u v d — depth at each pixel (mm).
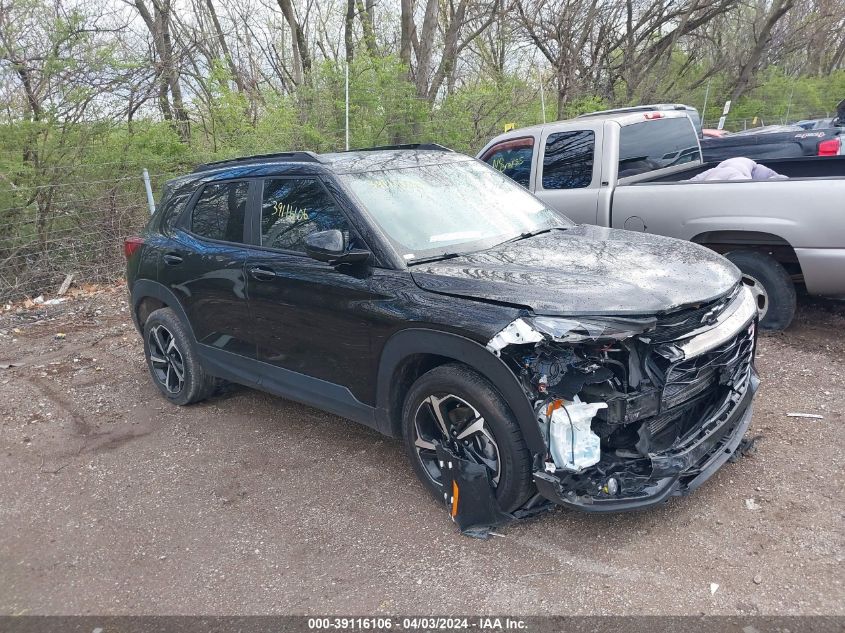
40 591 3215
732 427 3455
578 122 6527
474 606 2883
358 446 4379
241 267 4285
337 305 3703
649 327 2898
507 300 3051
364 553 3293
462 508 3326
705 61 25578
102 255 9438
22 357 6586
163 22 12703
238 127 11352
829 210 4914
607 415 2926
